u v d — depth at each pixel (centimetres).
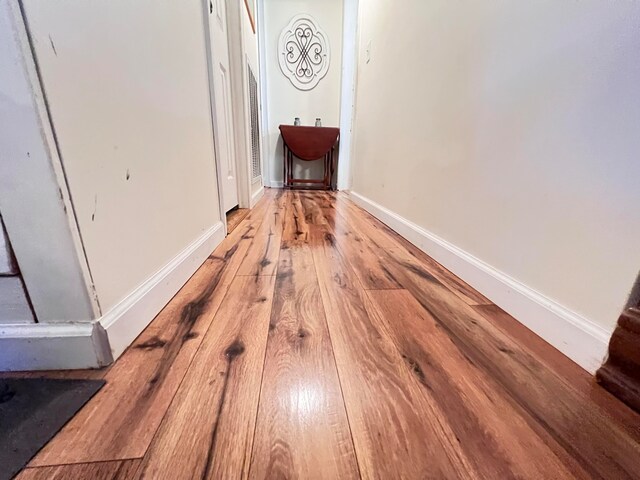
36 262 50
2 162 44
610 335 56
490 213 90
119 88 61
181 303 83
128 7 64
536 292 74
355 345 67
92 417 46
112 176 59
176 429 45
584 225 61
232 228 173
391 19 178
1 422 45
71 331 53
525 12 75
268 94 377
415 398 52
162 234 82
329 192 359
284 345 66
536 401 53
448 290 97
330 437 44
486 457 42
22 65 40
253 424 46
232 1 194
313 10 351
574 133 62
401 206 165
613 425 48
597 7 57
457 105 107
